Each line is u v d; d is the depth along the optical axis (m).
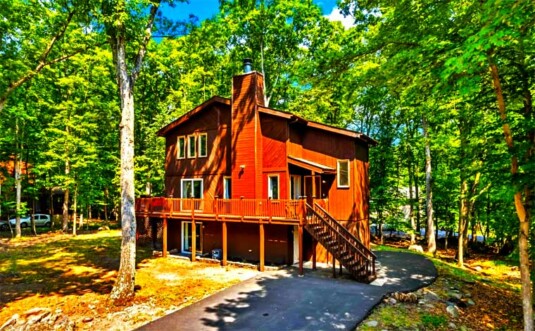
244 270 14.48
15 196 27.52
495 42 6.22
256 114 16.39
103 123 27.83
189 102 26.08
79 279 13.38
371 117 27.77
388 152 25.02
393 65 10.18
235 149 16.92
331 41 25.03
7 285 12.48
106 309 9.84
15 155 25.09
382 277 12.77
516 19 6.25
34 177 27.47
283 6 24.05
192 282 12.57
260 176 16.44
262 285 11.71
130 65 17.23
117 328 8.38
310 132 17.38
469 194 16.78
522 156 8.96
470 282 13.08
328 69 11.60
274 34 25.66
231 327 8.10
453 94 11.88
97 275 14.01
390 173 25.53
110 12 11.27
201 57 28.11
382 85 11.45
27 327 7.98
